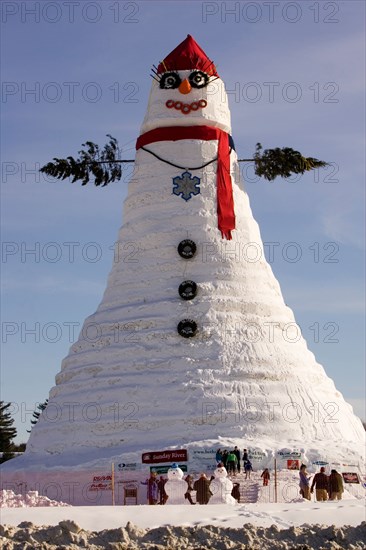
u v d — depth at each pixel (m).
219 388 50.22
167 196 55.50
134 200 56.56
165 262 54.19
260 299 54.12
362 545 29.25
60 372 54.62
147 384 50.62
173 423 49.31
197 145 55.94
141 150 57.16
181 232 54.53
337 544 29.11
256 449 47.50
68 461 49.47
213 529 29.62
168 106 56.28
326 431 50.69
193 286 53.06
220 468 41.16
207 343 51.72
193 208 55.06
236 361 51.34
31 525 29.12
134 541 28.50
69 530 28.39
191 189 55.38
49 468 49.12
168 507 32.94
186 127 56.22
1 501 42.72
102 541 28.30
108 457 48.41
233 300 53.25
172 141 56.12
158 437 49.22
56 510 32.19
